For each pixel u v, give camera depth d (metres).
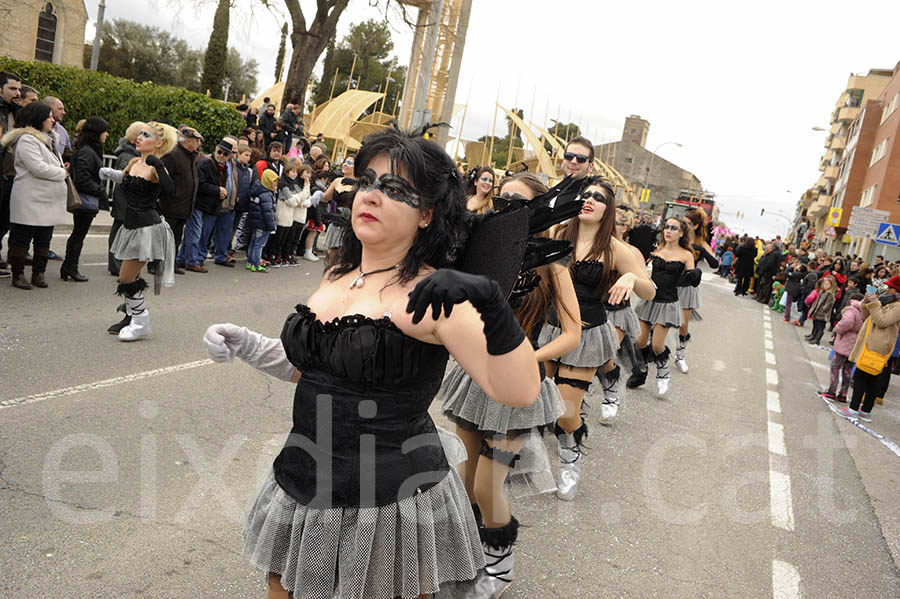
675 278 7.11
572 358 4.16
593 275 4.26
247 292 9.07
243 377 5.59
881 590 3.70
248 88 52.56
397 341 1.82
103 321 6.54
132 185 5.76
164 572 2.94
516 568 3.44
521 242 1.91
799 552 4.04
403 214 1.87
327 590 1.90
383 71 54.91
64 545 3.02
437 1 15.84
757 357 11.04
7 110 7.82
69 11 39.75
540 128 36.97
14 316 6.29
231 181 10.23
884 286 8.01
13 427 4.05
